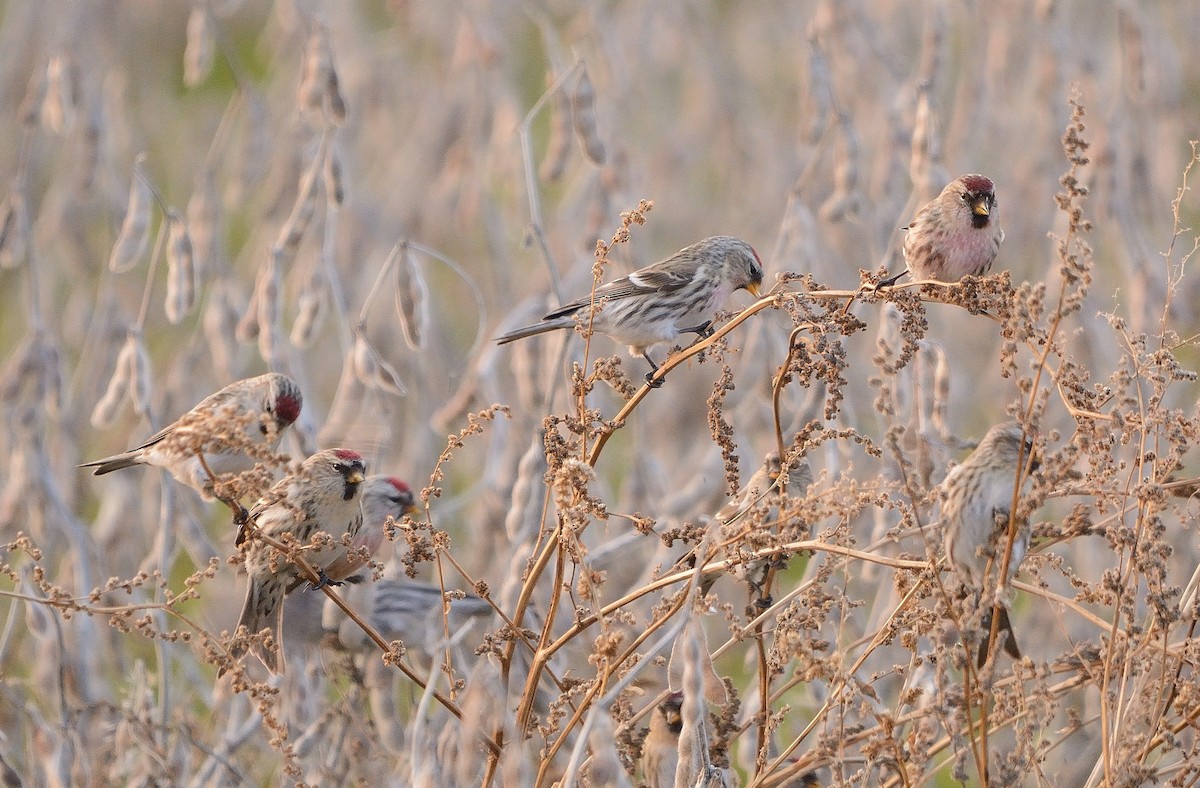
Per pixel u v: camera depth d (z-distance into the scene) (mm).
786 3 19922
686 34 18688
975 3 15695
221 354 13367
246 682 6734
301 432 11062
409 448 14000
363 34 18672
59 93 13836
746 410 13297
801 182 12672
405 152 17594
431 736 6926
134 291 17484
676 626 6039
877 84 16516
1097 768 6777
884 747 6352
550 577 10094
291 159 15922
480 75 16125
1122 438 6555
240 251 18828
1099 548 11742
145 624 6660
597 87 16719
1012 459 6461
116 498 13094
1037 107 15344
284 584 7805
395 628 9906
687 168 18250
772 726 6840
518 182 15312
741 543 6551
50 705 10445
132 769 9531
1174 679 6691
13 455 12258
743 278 10359
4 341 17609
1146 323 12461
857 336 14898
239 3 15656
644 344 10109
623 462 15789
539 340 12062
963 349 15773
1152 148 15703
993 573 6312
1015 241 15609
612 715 7207
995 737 9094
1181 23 18547
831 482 8625
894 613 6773
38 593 10109
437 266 17312
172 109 21188
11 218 12766
